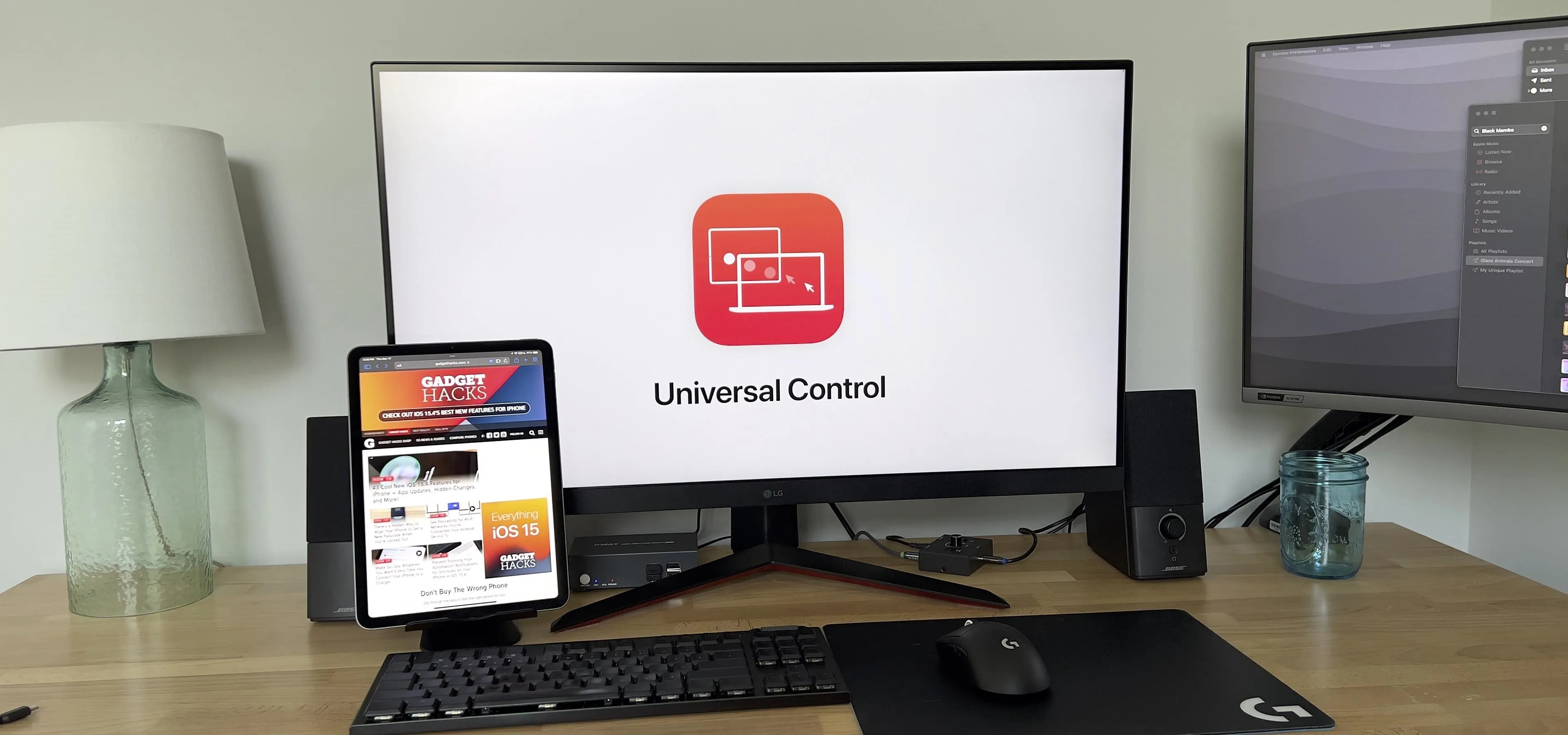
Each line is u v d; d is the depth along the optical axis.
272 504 1.33
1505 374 1.12
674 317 1.13
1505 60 1.08
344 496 1.09
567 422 1.12
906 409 1.17
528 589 1.00
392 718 0.81
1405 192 1.15
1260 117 1.23
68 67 1.25
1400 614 1.06
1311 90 1.19
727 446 1.15
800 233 1.13
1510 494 1.44
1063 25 1.40
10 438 1.29
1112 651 0.96
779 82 1.11
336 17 1.28
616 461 1.13
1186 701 0.84
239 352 1.31
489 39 1.31
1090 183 1.16
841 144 1.13
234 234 1.15
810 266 1.14
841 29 1.36
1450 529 1.51
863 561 1.29
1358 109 1.17
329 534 1.09
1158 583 1.17
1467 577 1.18
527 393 1.02
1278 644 0.97
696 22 1.34
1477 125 1.10
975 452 1.18
